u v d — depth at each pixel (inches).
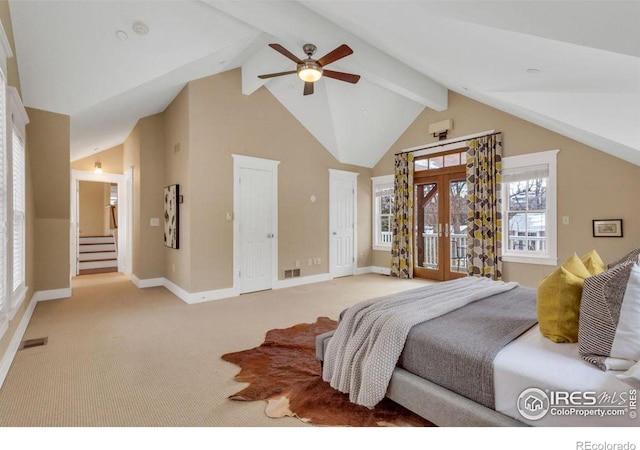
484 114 197.2
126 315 145.8
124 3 113.7
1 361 89.0
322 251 234.8
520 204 185.9
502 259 190.5
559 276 62.6
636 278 52.6
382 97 210.2
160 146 212.7
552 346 60.3
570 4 51.6
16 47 115.3
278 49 117.6
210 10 127.4
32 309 149.0
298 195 219.8
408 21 92.3
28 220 142.9
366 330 74.4
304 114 215.8
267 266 202.8
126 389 81.7
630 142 119.6
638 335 50.5
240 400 76.5
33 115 142.2
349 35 141.3
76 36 118.5
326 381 81.8
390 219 262.4
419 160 238.7
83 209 348.2
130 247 247.6
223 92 181.3
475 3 63.7
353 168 257.8
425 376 64.9
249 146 193.0
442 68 130.3
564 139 167.0
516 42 83.1
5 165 88.9
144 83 148.0
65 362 97.0
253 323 135.6
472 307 84.4
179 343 113.0
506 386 53.7
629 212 148.3
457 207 217.3
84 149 223.1
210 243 176.4
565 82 111.4
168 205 199.0
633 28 52.8
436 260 231.3
